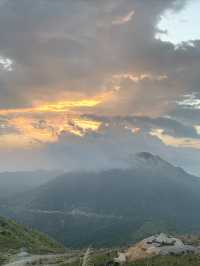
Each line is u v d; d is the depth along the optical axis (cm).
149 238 7219
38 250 11325
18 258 9556
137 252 6800
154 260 6212
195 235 7994
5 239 12012
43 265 8119
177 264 5938
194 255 6350
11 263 8756
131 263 6244
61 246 15212
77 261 7550
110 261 6512
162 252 6606
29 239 13312
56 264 7994
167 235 7431
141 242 7156
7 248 11075
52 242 15100
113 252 7075
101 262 6575
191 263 5956
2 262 8988
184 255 6391
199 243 7112
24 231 14562
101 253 7400
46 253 10731
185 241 7231
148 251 6719
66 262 7969
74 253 10269
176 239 7188
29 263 8612
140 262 6197
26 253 10419
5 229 13212
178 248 6769
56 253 10856
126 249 7200
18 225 15262
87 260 2217
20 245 11594
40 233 15962
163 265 5944
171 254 6500
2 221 14075
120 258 6650
